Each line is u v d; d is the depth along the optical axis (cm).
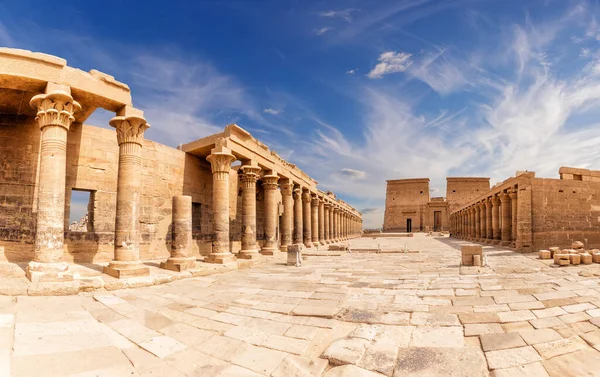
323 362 523
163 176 1698
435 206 6925
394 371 489
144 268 1124
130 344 591
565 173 2239
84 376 461
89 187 1426
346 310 764
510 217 2500
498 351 535
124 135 1172
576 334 584
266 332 646
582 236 2159
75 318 688
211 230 2012
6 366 462
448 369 491
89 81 1084
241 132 1723
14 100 1209
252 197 1808
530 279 1041
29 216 1305
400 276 1178
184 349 572
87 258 1392
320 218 3353
